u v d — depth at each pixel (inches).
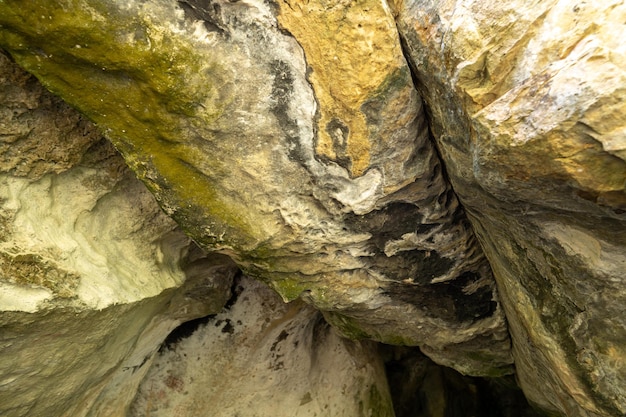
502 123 48.8
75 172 76.8
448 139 64.3
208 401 135.0
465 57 52.6
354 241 84.1
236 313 132.3
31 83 65.1
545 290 72.9
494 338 111.4
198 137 65.8
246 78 62.1
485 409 186.2
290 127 67.2
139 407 129.0
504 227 69.6
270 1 57.5
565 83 44.2
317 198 75.8
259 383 139.9
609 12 44.5
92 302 72.1
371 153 70.7
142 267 90.0
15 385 72.0
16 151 67.8
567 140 45.3
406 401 183.9
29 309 63.5
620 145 42.9
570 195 50.7
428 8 58.0
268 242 79.4
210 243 78.2
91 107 62.1
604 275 59.9
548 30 47.3
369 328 114.7
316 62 61.8
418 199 79.6
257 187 72.4
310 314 137.0
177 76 59.1
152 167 68.4
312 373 148.3
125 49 56.2
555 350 75.5
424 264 92.0
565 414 98.0
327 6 57.3
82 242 77.6
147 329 106.7
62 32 53.8
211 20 57.6
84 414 99.2
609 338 66.2
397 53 61.6
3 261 64.0
